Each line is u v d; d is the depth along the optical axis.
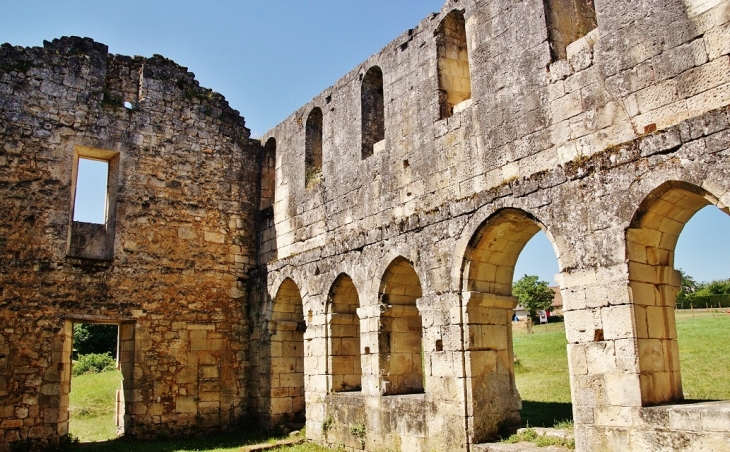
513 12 12.60
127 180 19.17
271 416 18.78
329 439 16.17
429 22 14.81
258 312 20.14
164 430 18.28
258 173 21.89
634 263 9.91
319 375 16.98
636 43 10.22
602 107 10.62
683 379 18.67
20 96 17.92
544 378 23.50
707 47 9.27
